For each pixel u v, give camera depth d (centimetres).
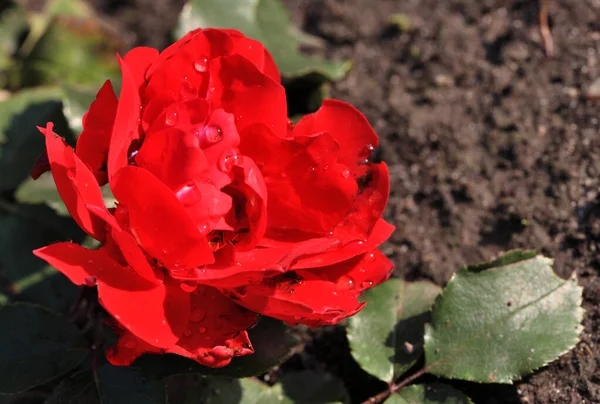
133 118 29
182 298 29
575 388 33
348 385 35
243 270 28
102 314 34
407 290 34
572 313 32
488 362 32
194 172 29
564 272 35
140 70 30
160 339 28
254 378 34
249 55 31
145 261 28
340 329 36
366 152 31
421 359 34
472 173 37
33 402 36
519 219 36
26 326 33
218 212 29
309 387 34
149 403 32
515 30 40
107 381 32
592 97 37
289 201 31
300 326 36
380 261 31
